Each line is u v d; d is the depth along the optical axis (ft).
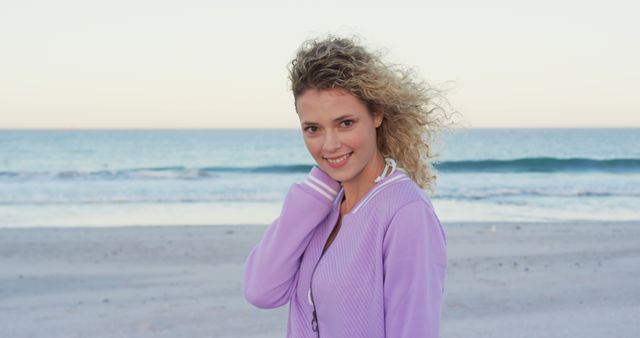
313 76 6.05
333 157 6.23
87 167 141.79
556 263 27.25
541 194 70.90
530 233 36.60
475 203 62.80
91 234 36.65
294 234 6.61
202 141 253.85
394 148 6.90
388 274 5.85
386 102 6.32
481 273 25.25
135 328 18.45
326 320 6.31
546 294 21.75
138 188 80.18
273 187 81.56
